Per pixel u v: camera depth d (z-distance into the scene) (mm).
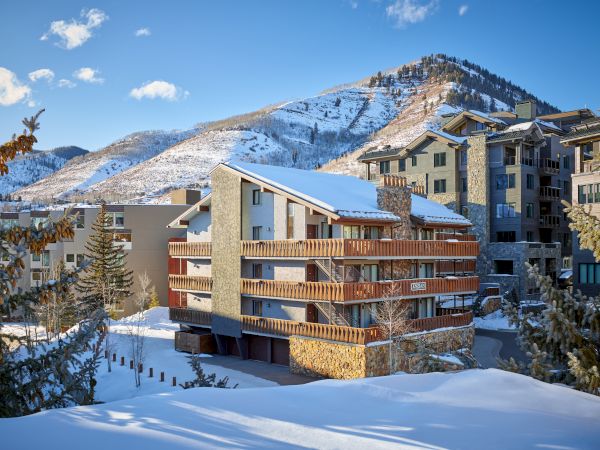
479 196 54594
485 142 54406
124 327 47750
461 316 36938
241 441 8172
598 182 37719
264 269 36781
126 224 61156
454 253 38312
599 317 12797
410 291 34250
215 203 39156
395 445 7988
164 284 62156
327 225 35281
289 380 31000
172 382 30125
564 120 68000
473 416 9398
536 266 13359
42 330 49906
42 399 12438
